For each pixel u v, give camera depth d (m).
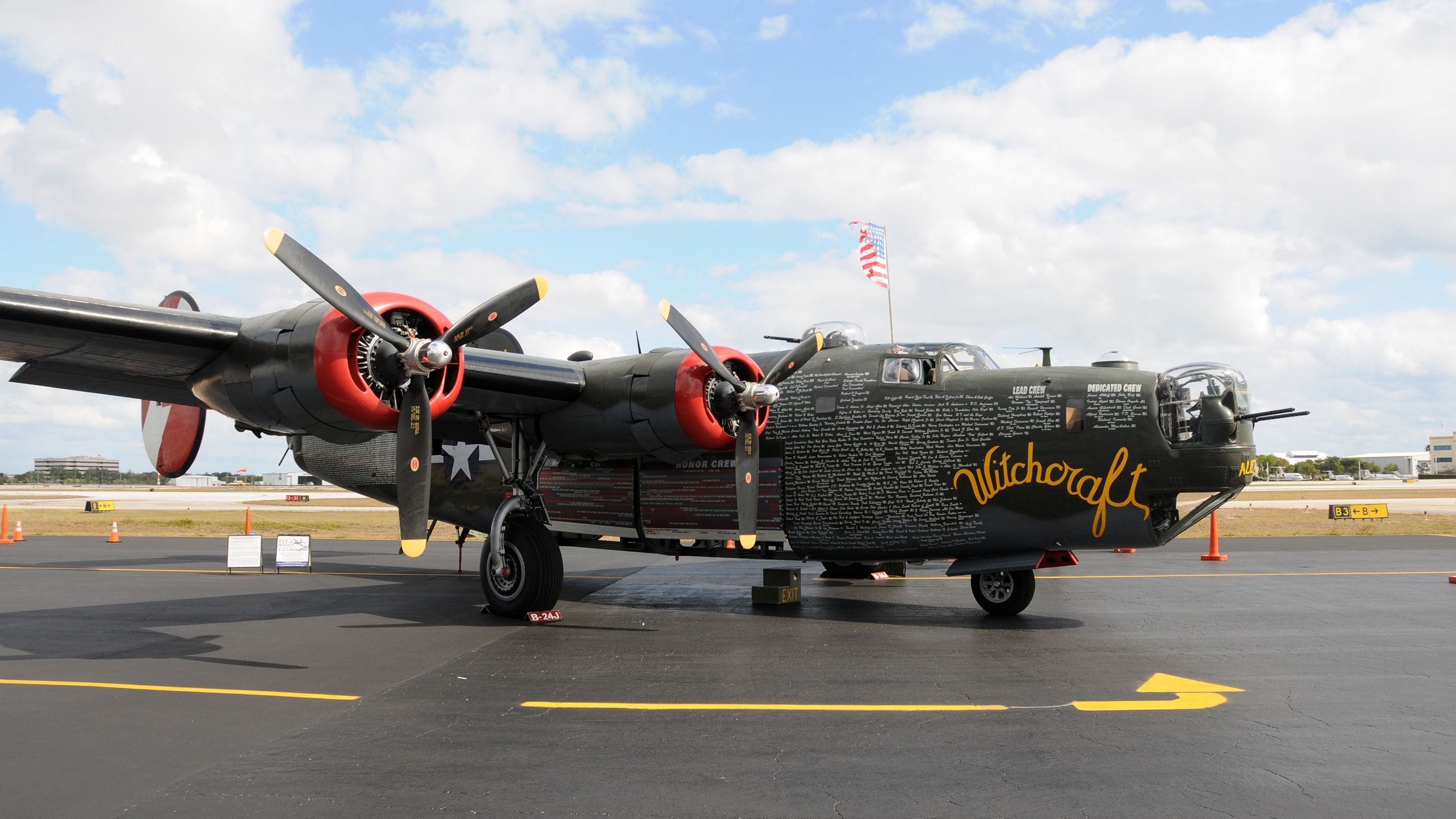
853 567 15.53
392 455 15.24
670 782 4.93
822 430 11.27
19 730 5.98
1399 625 10.12
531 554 10.77
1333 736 5.76
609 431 10.95
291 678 7.60
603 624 10.52
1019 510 10.33
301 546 16.55
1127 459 9.79
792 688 7.16
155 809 4.53
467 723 6.14
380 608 11.87
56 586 14.34
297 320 8.77
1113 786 4.83
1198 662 8.08
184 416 13.75
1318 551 20.20
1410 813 4.42
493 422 11.86
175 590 13.92
